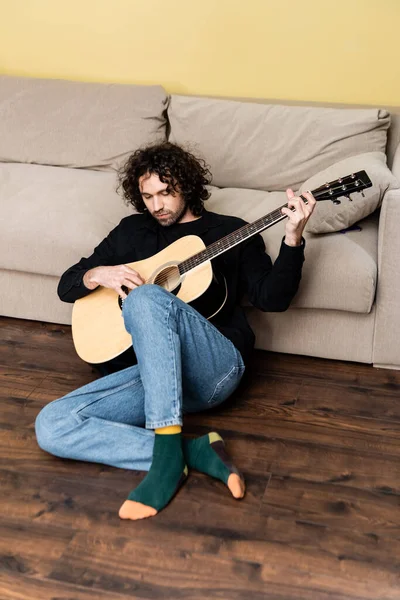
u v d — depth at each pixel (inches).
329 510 73.0
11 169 121.3
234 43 126.3
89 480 77.8
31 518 72.9
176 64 130.8
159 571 66.4
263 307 85.6
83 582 65.5
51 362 99.9
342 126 110.6
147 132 120.6
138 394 81.0
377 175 92.7
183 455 77.3
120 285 85.7
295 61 124.6
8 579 66.0
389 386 92.6
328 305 92.3
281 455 80.8
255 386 92.9
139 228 93.2
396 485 76.2
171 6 126.6
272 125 114.0
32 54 137.6
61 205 107.0
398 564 66.6
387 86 122.0
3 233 102.5
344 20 119.6
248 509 73.2
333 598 63.4
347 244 93.5
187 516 72.5
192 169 90.3
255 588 64.5
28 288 106.8
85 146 122.1
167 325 74.7
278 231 99.3
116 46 132.5
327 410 88.2
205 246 89.6
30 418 88.4
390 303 91.5
